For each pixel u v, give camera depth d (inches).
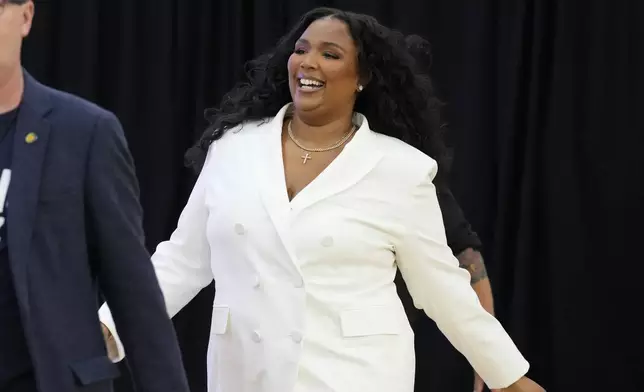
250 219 279.3
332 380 271.9
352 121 306.0
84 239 198.5
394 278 295.6
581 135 488.7
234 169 290.2
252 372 276.4
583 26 487.2
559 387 487.5
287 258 274.5
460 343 295.9
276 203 279.1
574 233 485.7
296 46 298.4
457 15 494.6
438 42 496.1
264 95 309.6
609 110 485.4
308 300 275.3
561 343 486.3
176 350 207.6
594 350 485.7
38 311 192.2
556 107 485.7
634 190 485.1
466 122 491.2
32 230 192.7
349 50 295.3
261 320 275.3
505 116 487.5
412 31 494.3
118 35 498.6
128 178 204.5
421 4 494.6
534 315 491.8
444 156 318.3
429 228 287.0
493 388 298.0
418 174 286.8
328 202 280.7
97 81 498.0
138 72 498.6
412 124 312.2
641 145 483.2
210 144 305.7
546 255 491.2
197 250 298.7
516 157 492.7
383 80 304.5
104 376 198.2
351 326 274.8
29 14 195.5
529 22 493.4
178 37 499.8
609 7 484.1
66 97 203.5
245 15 504.1
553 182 486.6
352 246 276.8
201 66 499.8
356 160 285.9
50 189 194.9
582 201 488.7
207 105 502.0
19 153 194.5
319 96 292.7
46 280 193.9
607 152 486.3
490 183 494.0
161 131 495.2
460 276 292.8
